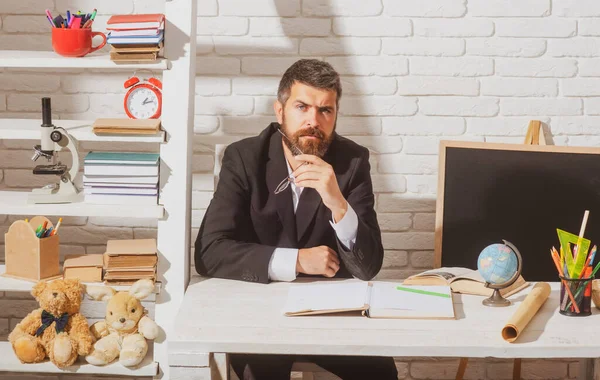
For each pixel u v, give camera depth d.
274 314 2.20
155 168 2.53
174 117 2.53
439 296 2.29
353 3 3.02
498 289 2.28
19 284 2.54
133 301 2.49
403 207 3.14
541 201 2.96
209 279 2.53
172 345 2.02
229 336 2.04
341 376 2.47
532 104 3.09
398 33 3.04
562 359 3.20
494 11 3.04
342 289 2.35
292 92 2.59
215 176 3.05
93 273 2.59
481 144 2.97
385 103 3.08
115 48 2.45
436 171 3.12
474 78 3.07
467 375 3.20
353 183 2.67
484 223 2.97
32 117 3.07
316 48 3.04
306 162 2.57
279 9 3.02
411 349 2.00
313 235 2.64
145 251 2.55
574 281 2.18
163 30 2.49
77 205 2.52
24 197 2.67
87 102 3.07
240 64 3.05
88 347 2.48
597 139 3.11
